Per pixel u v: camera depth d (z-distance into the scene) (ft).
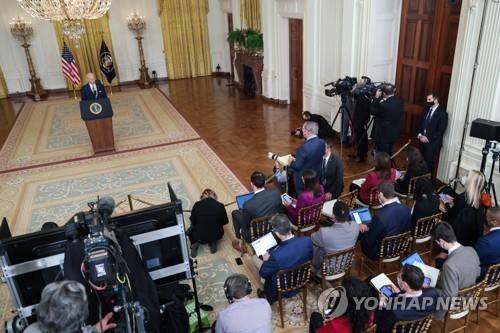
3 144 26.71
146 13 43.96
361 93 20.76
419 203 12.23
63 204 18.51
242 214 13.21
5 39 39.29
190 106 34.42
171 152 24.13
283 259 10.28
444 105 20.45
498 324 10.80
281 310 10.87
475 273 9.52
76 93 41.11
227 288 8.48
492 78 15.15
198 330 10.47
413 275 8.54
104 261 6.61
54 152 25.02
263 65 35.09
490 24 14.80
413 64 21.95
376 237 11.52
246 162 22.26
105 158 23.66
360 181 16.22
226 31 45.78
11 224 16.98
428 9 20.35
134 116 31.91
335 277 11.52
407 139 23.35
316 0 25.89
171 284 10.30
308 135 15.43
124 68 44.88
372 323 8.03
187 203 18.06
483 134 14.07
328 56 26.16
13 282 7.85
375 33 22.02
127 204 18.16
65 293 5.96
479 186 11.98
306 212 13.30
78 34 19.44
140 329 6.94
